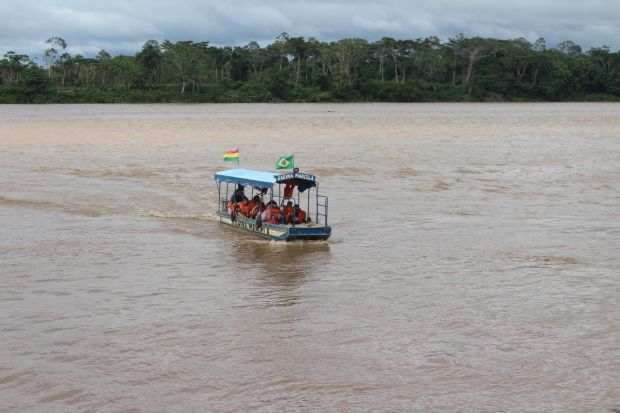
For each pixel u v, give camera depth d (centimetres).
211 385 1480
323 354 1628
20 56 16562
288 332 1753
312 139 6638
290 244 2619
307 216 2889
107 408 1386
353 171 4438
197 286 2117
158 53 16162
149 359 1595
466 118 10194
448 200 3475
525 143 6347
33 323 1798
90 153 5347
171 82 16775
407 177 4209
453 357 1616
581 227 2878
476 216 3103
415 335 1738
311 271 2278
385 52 18025
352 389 1466
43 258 2406
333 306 1942
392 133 7388
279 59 18300
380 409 1391
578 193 3675
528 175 4297
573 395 1445
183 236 2758
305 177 2719
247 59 18062
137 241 2662
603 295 2036
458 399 1429
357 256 2459
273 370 1547
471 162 4931
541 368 1562
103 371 1536
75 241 2648
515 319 1844
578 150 5747
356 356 1617
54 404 1398
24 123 8594
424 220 3028
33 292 2042
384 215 3128
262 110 12531
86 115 10512
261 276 2223
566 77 17912
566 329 1778
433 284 2138
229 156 3120
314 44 17838
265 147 5888
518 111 12594
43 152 5403
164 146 5884
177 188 3791
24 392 1443
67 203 3369
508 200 3478
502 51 18400
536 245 2597
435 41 18238
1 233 2762
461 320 1834
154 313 1880
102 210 3231
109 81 16462
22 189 3725
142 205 3347
